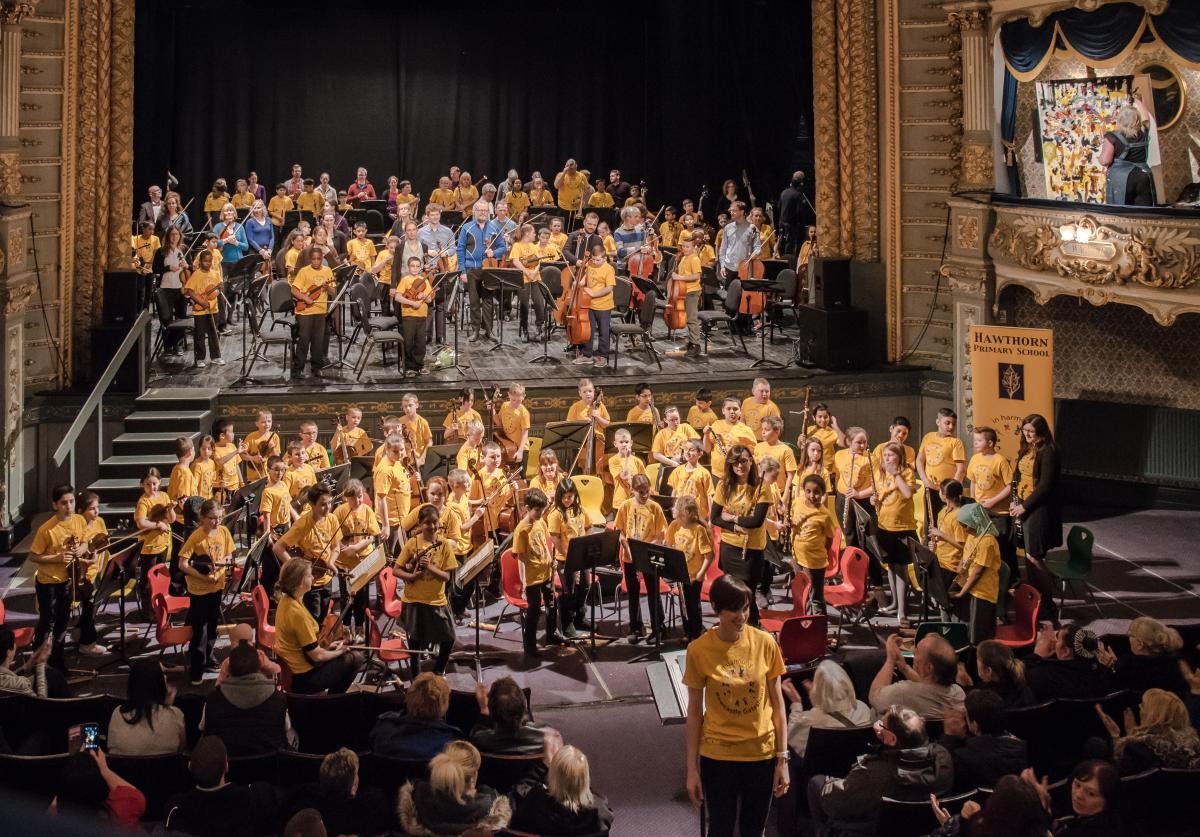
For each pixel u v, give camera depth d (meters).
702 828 7.87
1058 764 9.39
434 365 19.52
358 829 7.39
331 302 19.05
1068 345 19.11
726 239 21.84
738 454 12.77
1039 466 14.00
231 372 19.11
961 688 9.41
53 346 18.09
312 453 15.07
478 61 30.20
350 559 12.84
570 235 24.22
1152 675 9.70
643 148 30.80
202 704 9.66
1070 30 17.02
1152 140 16.52
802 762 9.07
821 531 13.14
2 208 16.41
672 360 20.00
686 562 11.81
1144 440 18.50
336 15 29.52
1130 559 16.19
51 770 8.06
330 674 10.84
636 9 30.20
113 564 12.12
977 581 12.20
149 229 20.77
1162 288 15.98
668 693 10.42
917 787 7.83
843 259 19.62
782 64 27.73
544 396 18.17
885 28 19.64
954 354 19.08
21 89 17.61
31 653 12.61
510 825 7.66
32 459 17.56
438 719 8.75
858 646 13.31
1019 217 17.73
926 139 19.69
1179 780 7.69
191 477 14.42
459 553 13.20
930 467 15.46
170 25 28.50
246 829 7.37
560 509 13.30
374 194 29.25
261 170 29.67
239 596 14.52
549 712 11.77
